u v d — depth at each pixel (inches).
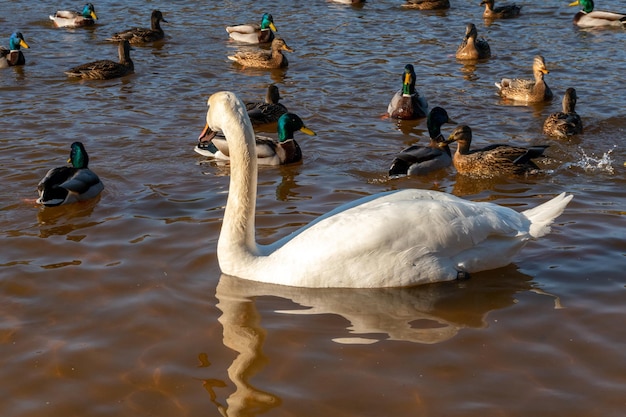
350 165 569.0
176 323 323.3
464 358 294.5
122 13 1231.5
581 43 998.4
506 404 265.0
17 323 326.0
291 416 260.4
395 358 294.8
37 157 575.5
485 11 1164.5
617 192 494.6
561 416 257.9
